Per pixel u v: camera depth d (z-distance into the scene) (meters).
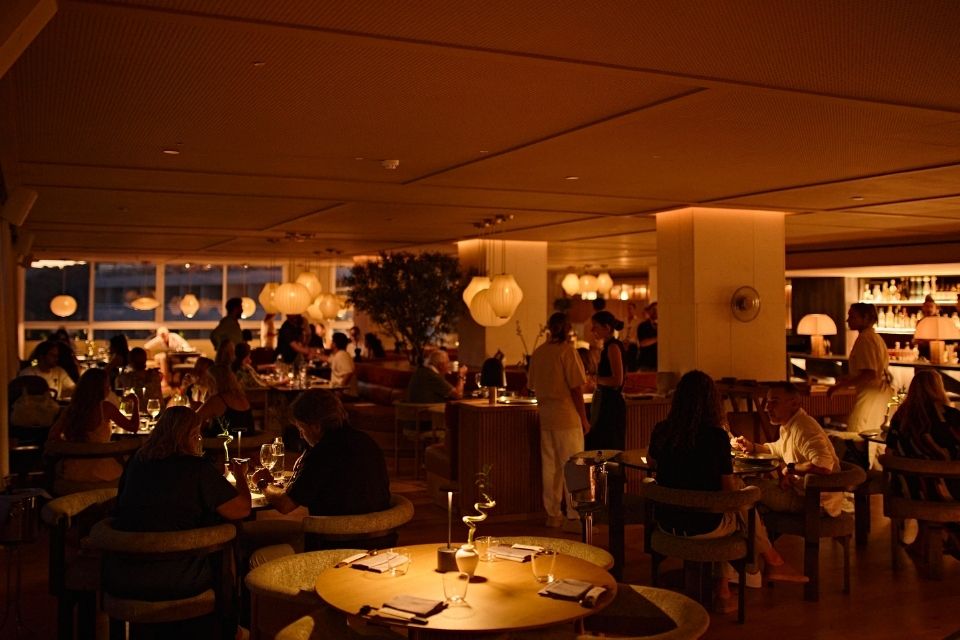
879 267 13.13
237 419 7.02
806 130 5.72
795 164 6.97
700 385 4.84
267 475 4.82
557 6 3.46
